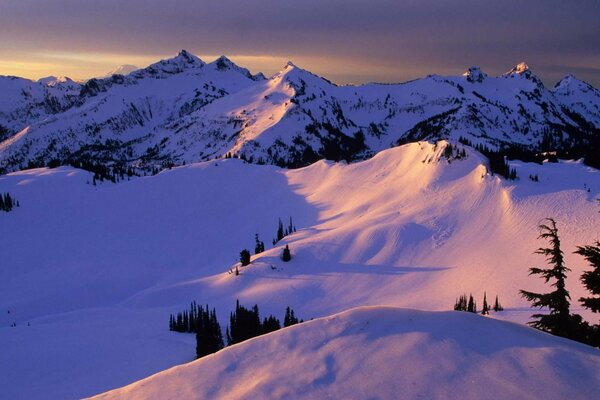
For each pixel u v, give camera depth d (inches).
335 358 746.2
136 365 2672.2
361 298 5078.7
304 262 6176.2
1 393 2062.0
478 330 804.6
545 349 730.8
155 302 5885.8
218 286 5959.6
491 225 6058.1
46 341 3216.0
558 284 1142.3
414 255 5846.5
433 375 676.7
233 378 737.0
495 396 623.8
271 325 3991.1
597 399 613.9
